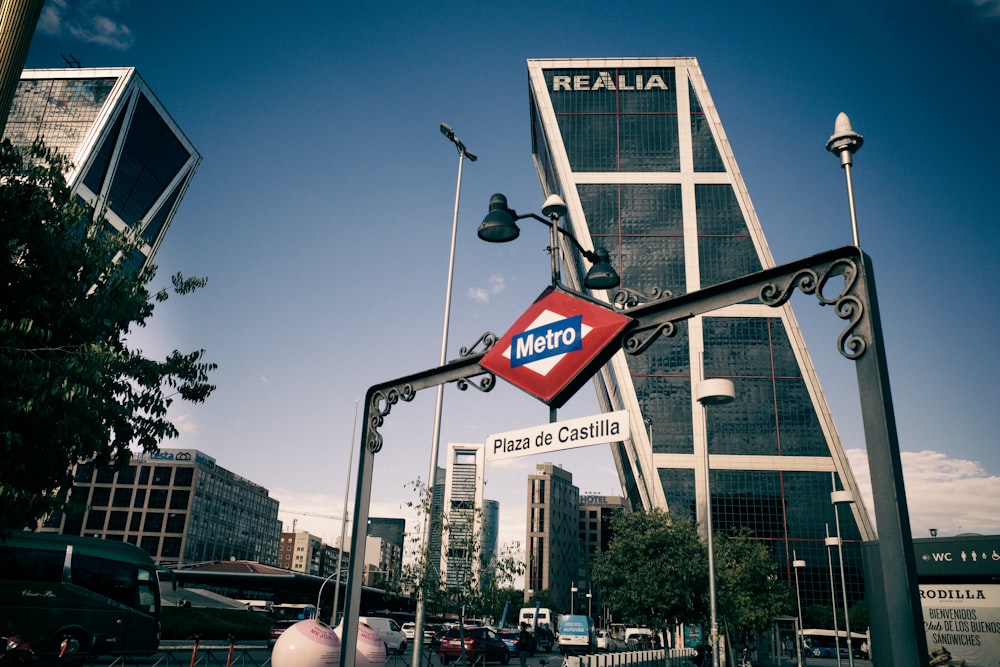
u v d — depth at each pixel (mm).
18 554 22938
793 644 80125
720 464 107375
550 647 55562
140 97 124500
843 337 5020
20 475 12414
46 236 12594
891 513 4402
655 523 35000
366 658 16953
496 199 8258
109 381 13953
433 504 22016
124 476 137625
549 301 7141
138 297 14086
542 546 183125
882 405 4648
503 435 7129
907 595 4211
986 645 11414
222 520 152625
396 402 8406
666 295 6230
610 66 129875
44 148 12961
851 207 6461
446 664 33531
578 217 120062
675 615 32906
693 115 126062
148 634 24859
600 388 129125
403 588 21062
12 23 11688
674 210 120125
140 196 133250
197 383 14969
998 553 11328
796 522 105250
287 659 16062
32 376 10852
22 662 15539
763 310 114188
